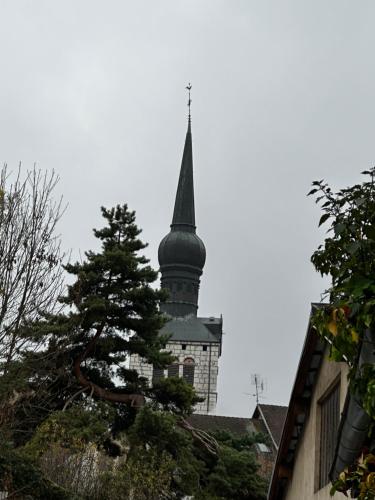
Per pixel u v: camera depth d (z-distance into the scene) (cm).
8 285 2239
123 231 4250
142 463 3625
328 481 1612
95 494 3269
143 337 4109
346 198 962
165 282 12094
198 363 11612
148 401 4116
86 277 3825
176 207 12331
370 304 834
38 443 3142
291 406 1841
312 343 1666
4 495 2391
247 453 4359
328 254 958
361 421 1110
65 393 3816
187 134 12575
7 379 2286
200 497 4038
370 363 856
